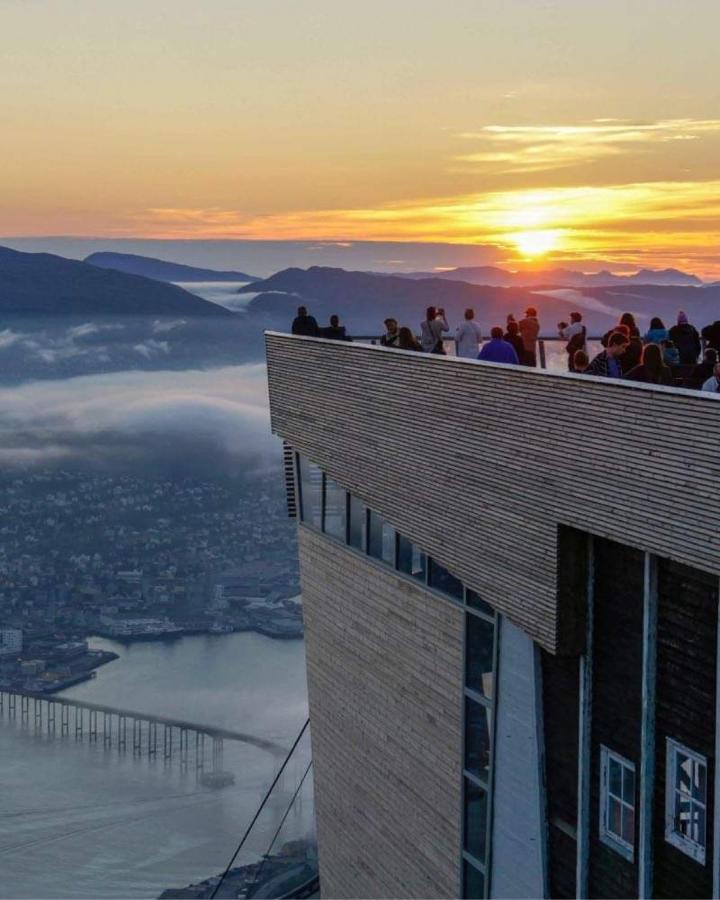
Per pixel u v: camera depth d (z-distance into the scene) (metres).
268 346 34.53
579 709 21.66
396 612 28.45
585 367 23.64
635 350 23.83
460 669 25.77
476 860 25.56
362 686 30.61
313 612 33.44
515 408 22.38
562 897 22.66
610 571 20.73
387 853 29.72
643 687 19.66
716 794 18.31
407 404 26.56
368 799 30.64
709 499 17.70
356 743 31.16
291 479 35.22
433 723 27.06
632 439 19.25
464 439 24.23
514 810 23.80
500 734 24.17
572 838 22.17
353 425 29.36
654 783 19.80
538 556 21.83
